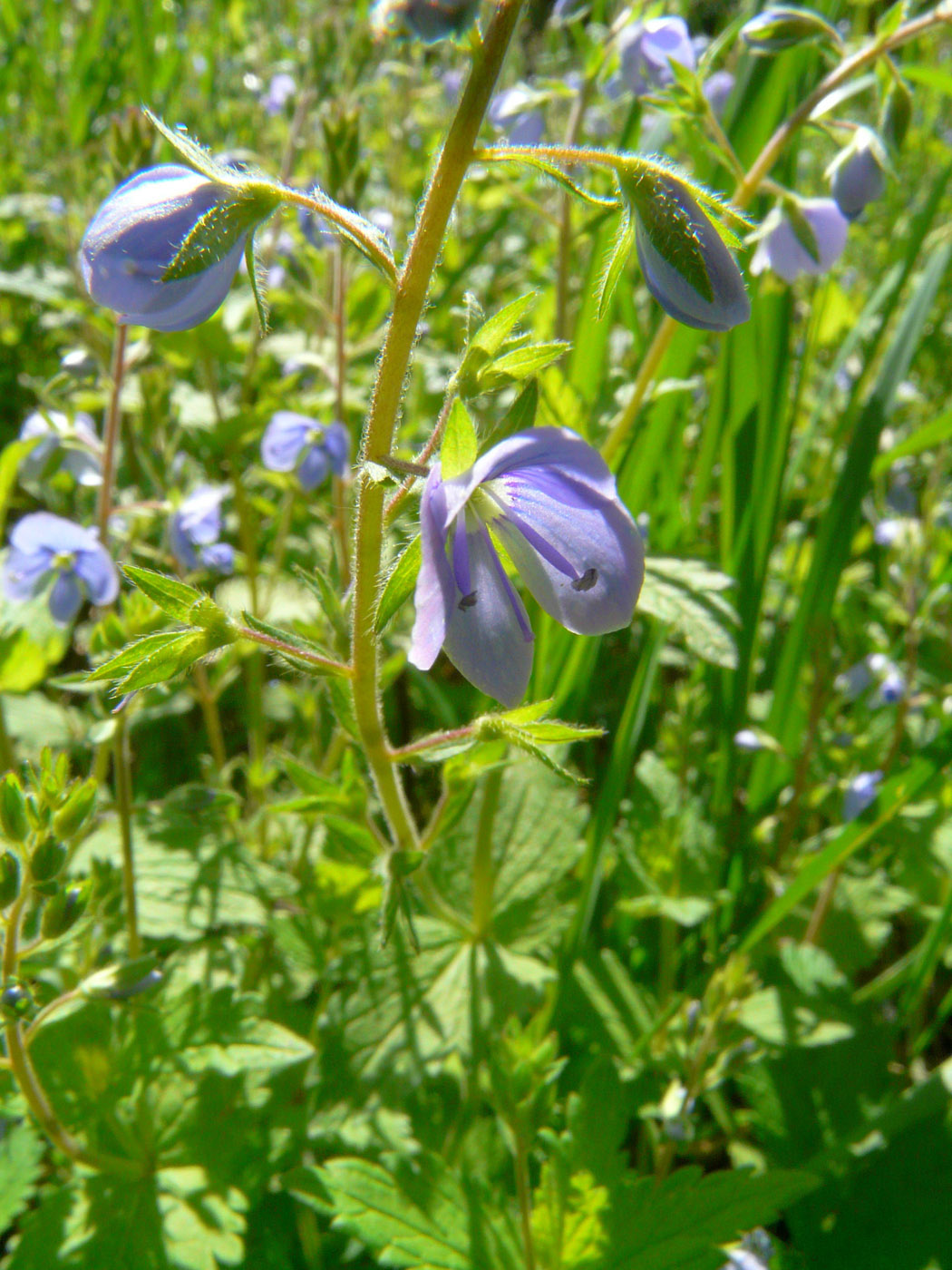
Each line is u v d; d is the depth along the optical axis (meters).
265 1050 0.07
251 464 0.14
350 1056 0.08
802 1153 0.09
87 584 0.09
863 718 0.11
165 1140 0.07
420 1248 0.07
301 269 0.13
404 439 0.12
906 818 0.11
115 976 0.06
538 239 0.18
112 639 0.07
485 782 0.08
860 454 0.10
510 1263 0.07
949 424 0.10
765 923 0.09
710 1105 0.09
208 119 0.20
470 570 0.05
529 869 0.09
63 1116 0.07
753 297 0.10
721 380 0.10
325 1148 0.08
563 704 0.10
